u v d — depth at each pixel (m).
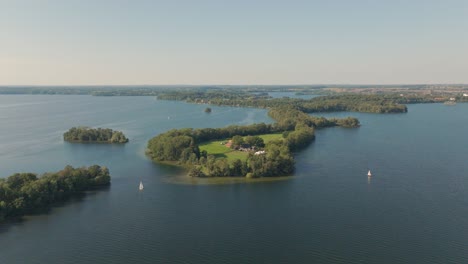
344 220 170.00
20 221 172.75
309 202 191.50
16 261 140.00
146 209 185.75
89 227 166.62
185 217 175.88
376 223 166.38
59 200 198.12
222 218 174.38
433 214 175.12
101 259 141.38
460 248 144.88
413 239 152.12
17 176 199.50
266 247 148.25
